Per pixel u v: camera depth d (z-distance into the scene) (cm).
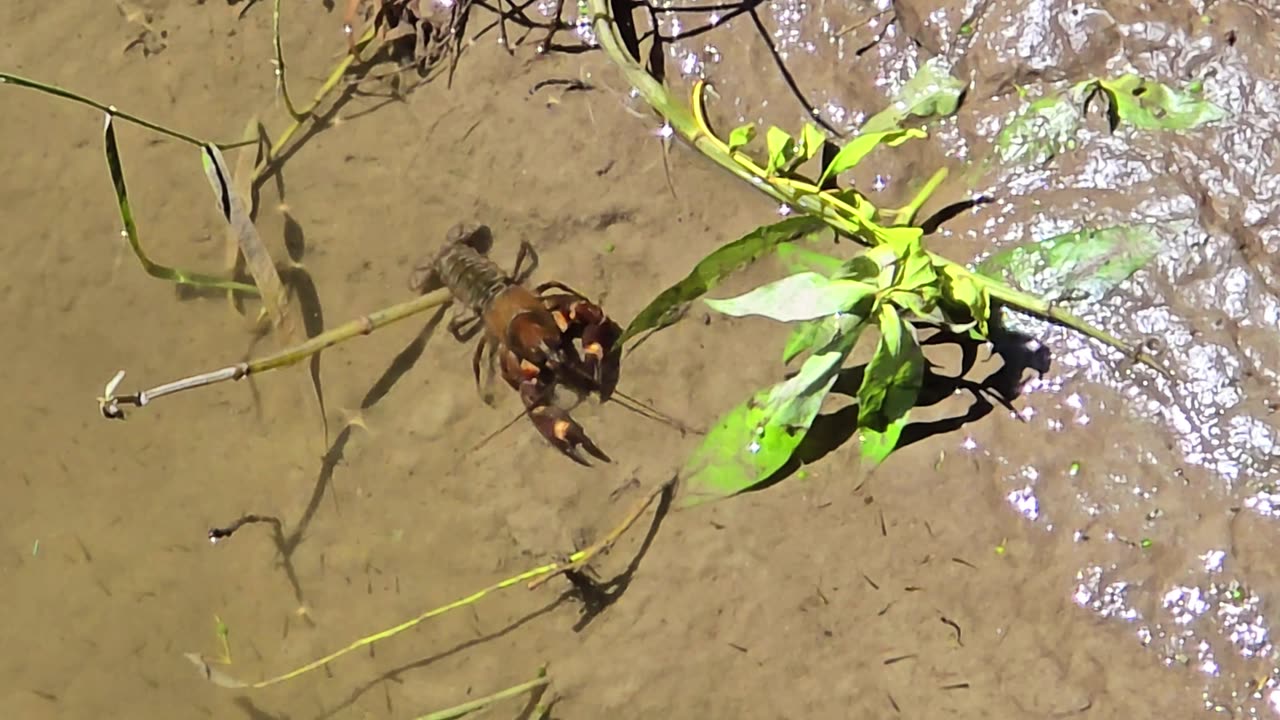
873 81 100
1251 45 95
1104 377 93
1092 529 91
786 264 99
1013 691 91
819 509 95
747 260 99
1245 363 91
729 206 101
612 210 103
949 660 92
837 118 101
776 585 94
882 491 94
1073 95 97
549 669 96
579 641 96
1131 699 89
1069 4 97
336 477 101
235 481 103
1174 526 90
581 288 102
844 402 96
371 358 103
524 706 96
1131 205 95
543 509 98
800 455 96
